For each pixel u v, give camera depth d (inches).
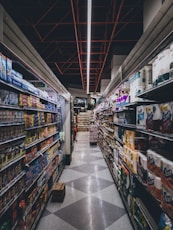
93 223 100.7
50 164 139.9
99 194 138.9
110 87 230.5
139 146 94.6
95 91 717.9
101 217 106.7
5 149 65.1
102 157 269.9
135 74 88.4
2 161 62.4
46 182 123.6
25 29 226.7
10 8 173.3
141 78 82.8
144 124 78.6
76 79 612.1
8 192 67.7
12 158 71.0
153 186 65.1
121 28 210.5
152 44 81.7
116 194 138.7
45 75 119.6
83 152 310.0
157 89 70.3
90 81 545.6
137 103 94.7
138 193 92.6
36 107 104.8
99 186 155.0
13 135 73.0
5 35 64.5
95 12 199.6
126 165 109.2
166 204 55.1
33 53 92.9
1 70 62.0
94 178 175.5
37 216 99.4
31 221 90.9
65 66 404.8
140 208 81.7
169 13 61.2
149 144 92.7
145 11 142.9
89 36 173.2
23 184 82.6
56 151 168.1
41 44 282.0
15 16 188.1
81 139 498.9
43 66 113.2
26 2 181.5
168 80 53.4
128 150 103.2
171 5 58.0
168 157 60.4
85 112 748.6
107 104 235.1
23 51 80.8
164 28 68.6
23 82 85.0
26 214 82.7
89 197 133.6
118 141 147.2
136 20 207.3
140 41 92.0
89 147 365.1
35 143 100.3
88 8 125.0
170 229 52.8
